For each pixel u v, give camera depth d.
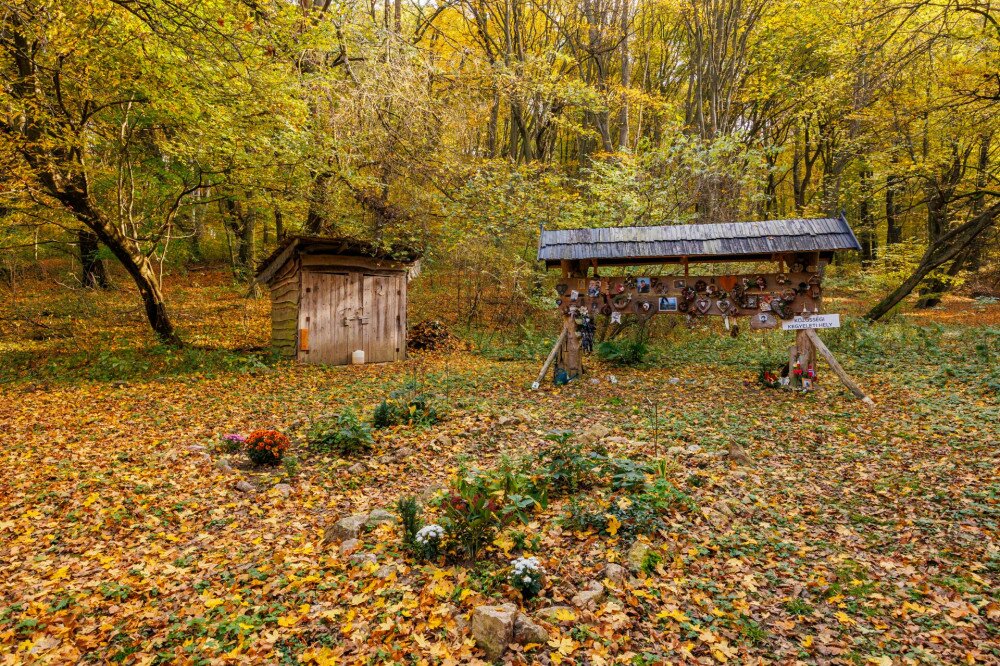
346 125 13.72
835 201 22.39
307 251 13.75
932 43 12.91
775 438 7.27
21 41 10.55
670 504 5.17
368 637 3.55
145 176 15.04
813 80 21.95
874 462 6.32
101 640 3.67
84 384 11.43
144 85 11.70
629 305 10.96
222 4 7.63
